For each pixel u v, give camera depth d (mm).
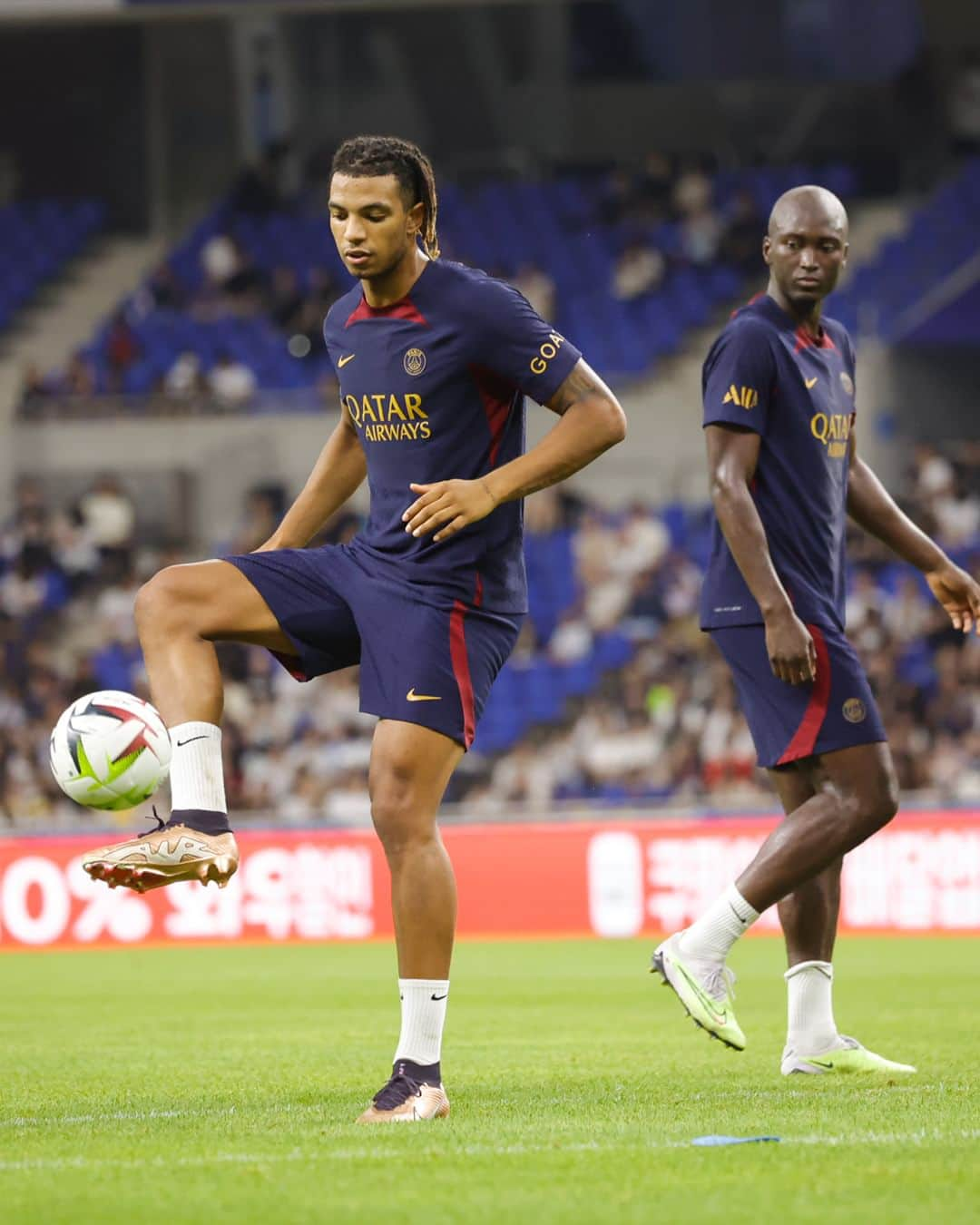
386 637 15844
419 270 15992
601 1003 30812
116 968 39750
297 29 91875
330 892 46438
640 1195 11875
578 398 15766
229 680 64375
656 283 83500
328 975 37531
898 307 72312
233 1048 23891
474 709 15922
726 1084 18516
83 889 46406
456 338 15797
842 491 19141
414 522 15359
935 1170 12695
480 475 16172
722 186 87500
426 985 15727
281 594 16156
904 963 37156
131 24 91875
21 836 46688
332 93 92312
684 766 59094
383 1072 20516
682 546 68938
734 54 90875
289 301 83125
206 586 15969
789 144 90812
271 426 72875
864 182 90375
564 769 60688
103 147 93438
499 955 41562
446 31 91562
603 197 88188
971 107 88125
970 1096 16812
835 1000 29859
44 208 92812
